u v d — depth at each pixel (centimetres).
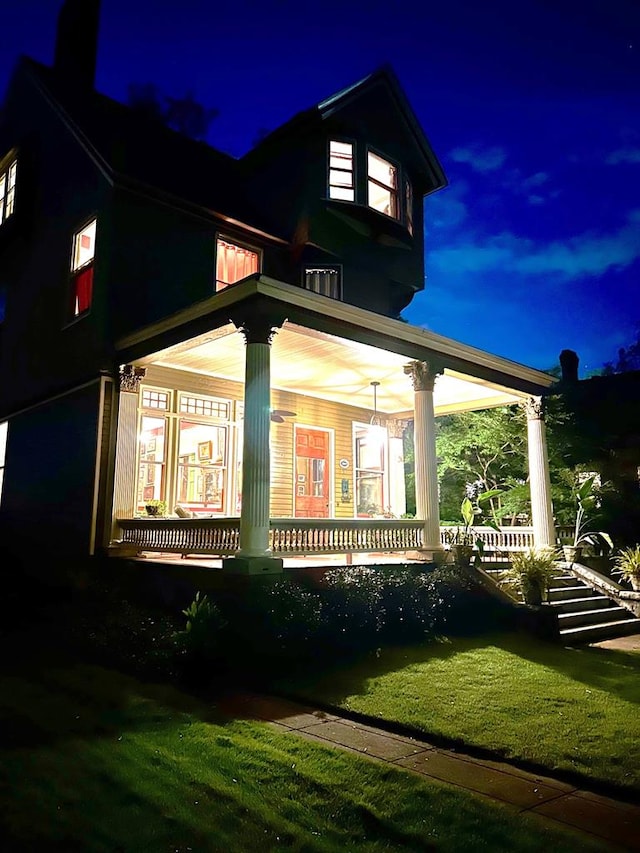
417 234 1702
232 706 628
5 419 1608
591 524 1736
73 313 1379
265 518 877
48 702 610
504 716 589
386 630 880
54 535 1286
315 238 1439
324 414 1596
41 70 1611
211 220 1380
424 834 363
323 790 422
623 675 750
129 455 1174
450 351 1216
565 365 2408
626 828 381
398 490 1750
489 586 1050
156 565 1011
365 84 1511
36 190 1622
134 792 411
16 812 380
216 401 1384
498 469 2047
